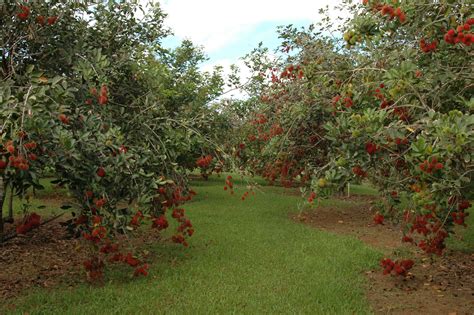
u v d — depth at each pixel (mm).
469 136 3393
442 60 4738
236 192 15023
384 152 4559
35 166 4066
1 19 5801
